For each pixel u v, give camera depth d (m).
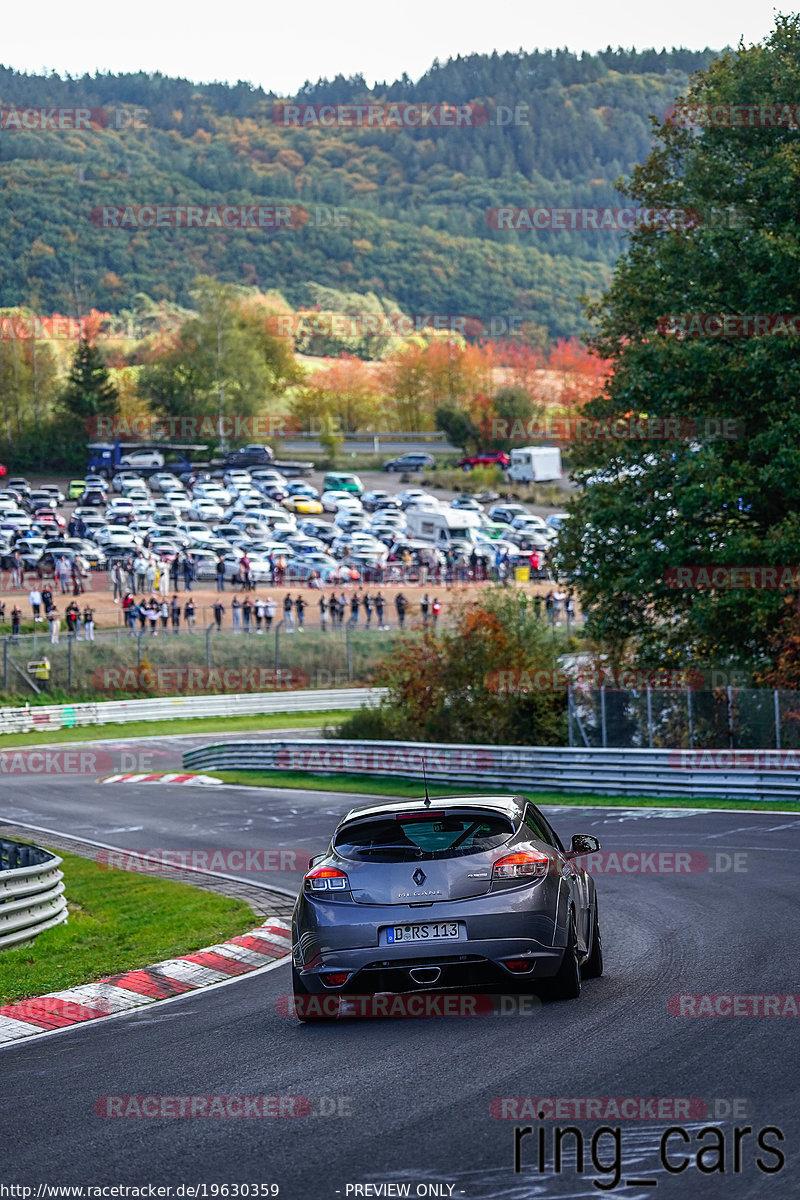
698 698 50.62
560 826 41.81
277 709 109.50
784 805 43.72
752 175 60.25
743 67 63.25
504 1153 10.13
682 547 58.12
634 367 61.91
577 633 65.75
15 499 197.75
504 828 16.61
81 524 172.62
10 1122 12.08
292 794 59.62
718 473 57.59
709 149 64.38
